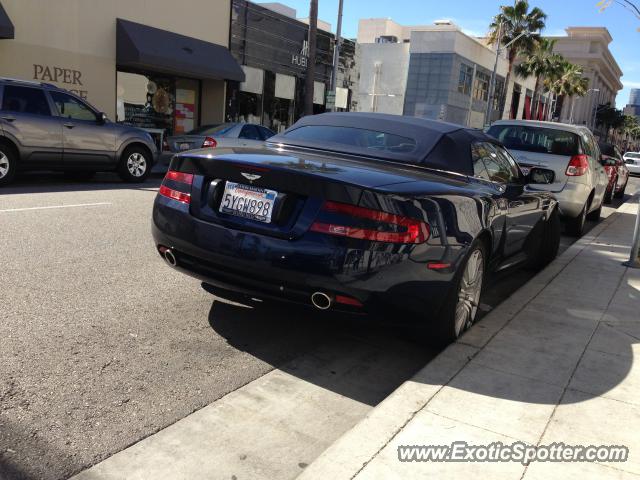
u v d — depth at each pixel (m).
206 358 3.71
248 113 22.83
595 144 10.39
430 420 2.86
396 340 4.28
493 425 2.84
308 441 2.88
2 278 4.87
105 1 15.84
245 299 4.02
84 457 2.60
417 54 50.25
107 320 4.16
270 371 3.63
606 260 6.76
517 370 3.49
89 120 11.34
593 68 121.69
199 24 19.11
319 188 3.33
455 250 3.57
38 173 12.89
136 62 16.11
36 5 14.23
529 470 2.48
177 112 19.81
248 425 2.98
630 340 4.11
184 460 2.64
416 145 4.38
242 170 3.55
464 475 2.42
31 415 2.89
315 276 3.28
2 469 2.46
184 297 4.79
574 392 3.24
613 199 18.25
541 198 5.61
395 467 2.46
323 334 4.29
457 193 3.76
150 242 6.53
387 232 3.25
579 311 4.71
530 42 47.69
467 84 53.56
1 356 3.47
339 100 28.77
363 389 3.50
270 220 3.45
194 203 3.75
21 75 14.19
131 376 3.38
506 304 4.80
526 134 9.05
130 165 12.14
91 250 5.99
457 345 3.82
